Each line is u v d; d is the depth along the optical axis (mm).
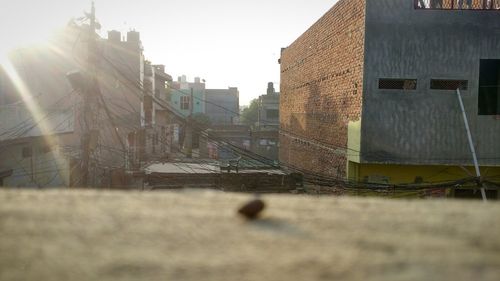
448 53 13320
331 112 16609
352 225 1776
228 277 1240
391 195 13891
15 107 13977
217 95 62219
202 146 39062
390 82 13516
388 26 13258
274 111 50500
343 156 15055
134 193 2328
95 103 13742
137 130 25953
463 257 1404
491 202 2250
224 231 1671
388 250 1473
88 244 1505
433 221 1841
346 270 1295
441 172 13852
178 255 1409
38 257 1384
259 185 16469
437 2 13531
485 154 13328
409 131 13383
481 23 13266
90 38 13570
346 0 14938
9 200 2115
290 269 1300
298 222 1808
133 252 1430
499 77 14469
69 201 2115
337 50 15945
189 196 2266
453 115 13359
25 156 15180
